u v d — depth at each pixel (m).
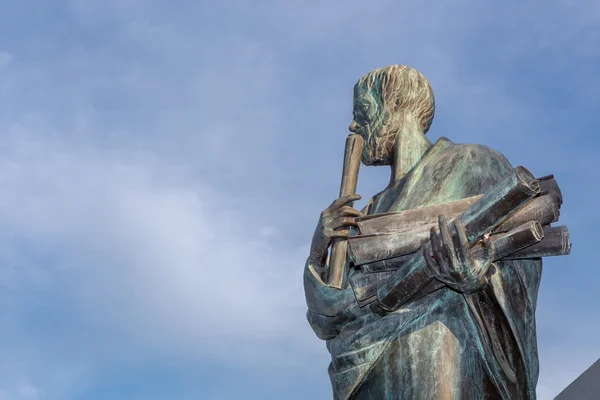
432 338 6.40
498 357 6.24
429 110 7.58
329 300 6.80
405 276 6.14
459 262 5.84
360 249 6.45
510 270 6.40
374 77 7.63
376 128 7.47
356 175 7.31
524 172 5.75
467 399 6.32
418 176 7.06
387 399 6.44
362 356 6.55
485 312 6.28
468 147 7.07
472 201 6.50
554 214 6.11
